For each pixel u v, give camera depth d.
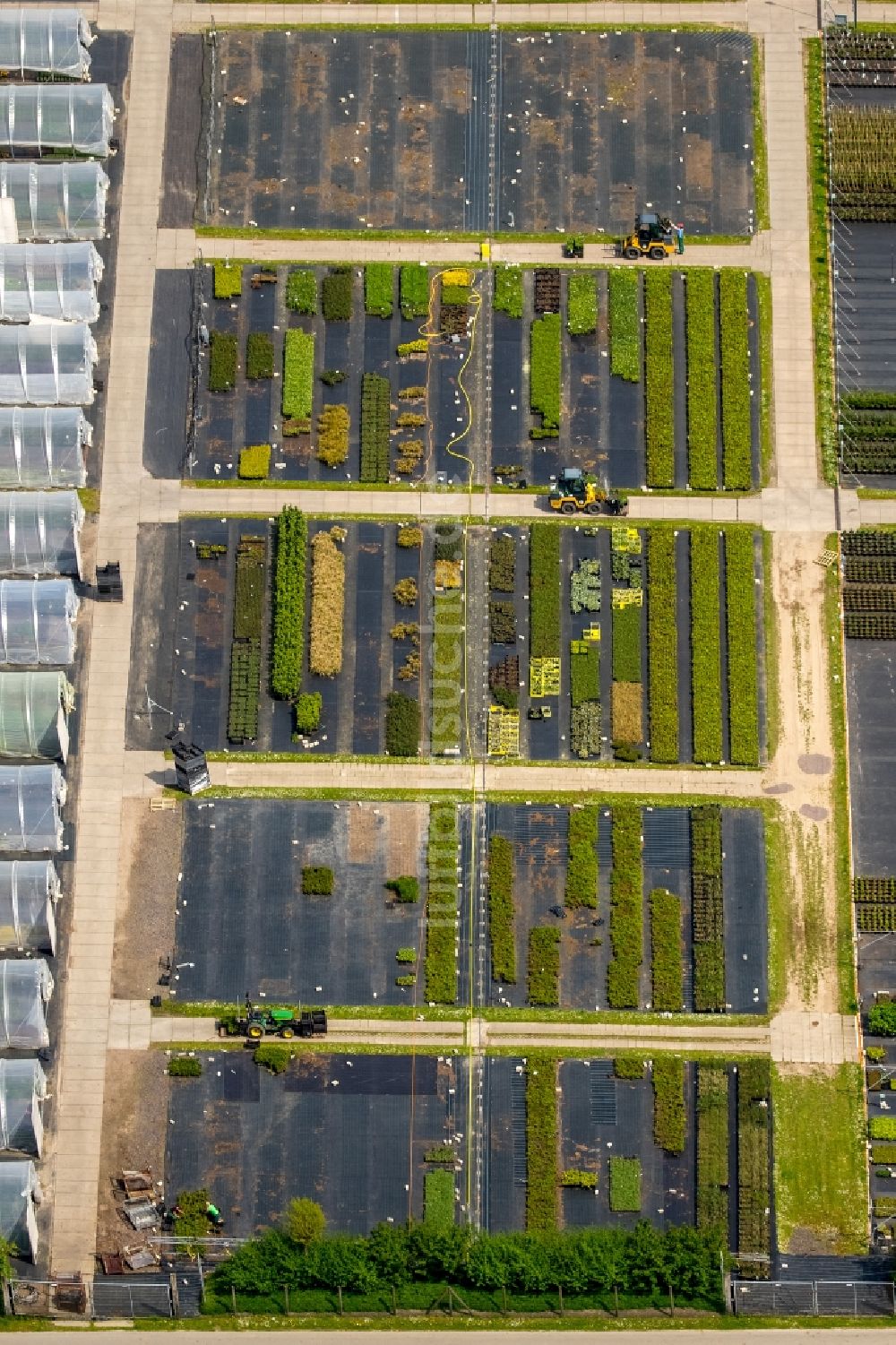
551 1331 101.44
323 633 112.88
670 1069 106.25
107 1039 106.94
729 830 110.44
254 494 116.00
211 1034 107.00
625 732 111.62
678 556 115.19
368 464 116.00
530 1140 105.06
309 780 111.12
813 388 117.88
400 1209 104.69
